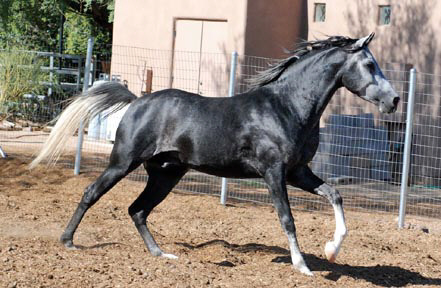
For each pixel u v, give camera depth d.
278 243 10.10
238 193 14.52
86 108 8.78
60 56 24.52
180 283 7.30
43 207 11.41
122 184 14.25
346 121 17.56
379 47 19.66
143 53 21.83
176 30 21.36
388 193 16.22
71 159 16.50
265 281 7.68
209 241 9.94
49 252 8.22
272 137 8.05
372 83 8.02
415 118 18.62
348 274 8.49
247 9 20.00
